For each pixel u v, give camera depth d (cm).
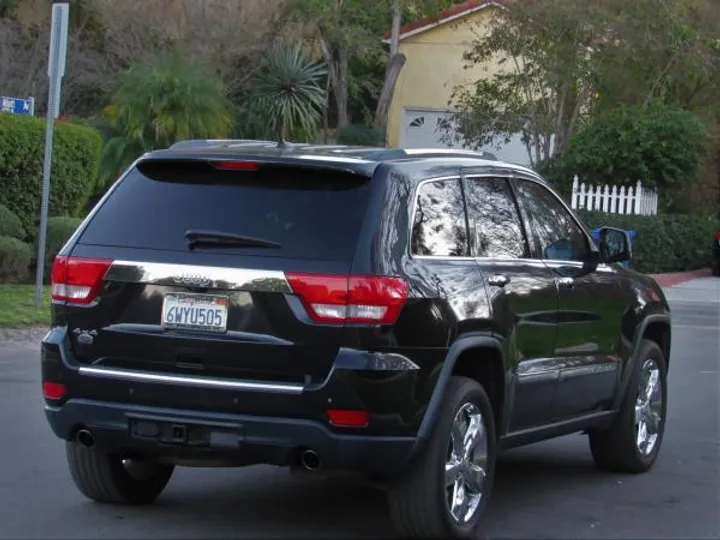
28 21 3138
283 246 674
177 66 2775
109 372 693
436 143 3906
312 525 770
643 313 948
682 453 1041
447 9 3812
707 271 3222
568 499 867
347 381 650
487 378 756
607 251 913
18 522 758
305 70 3238
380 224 677
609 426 927
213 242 686
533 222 830
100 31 3272
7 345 1467
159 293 688
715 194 3703
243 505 819
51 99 1630
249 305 669
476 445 728
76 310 707
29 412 1106
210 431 675
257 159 698
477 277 734
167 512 794
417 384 670
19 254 1858
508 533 767
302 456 671
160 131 2719
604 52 3112
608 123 3086
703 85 3425
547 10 3061
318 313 657
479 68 3834
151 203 717
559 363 825
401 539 736
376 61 3756
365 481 702
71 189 2077
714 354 1711
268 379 667
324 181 695
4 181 1952
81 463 773
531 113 3225
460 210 750
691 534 777
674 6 3109
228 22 3089
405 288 668
